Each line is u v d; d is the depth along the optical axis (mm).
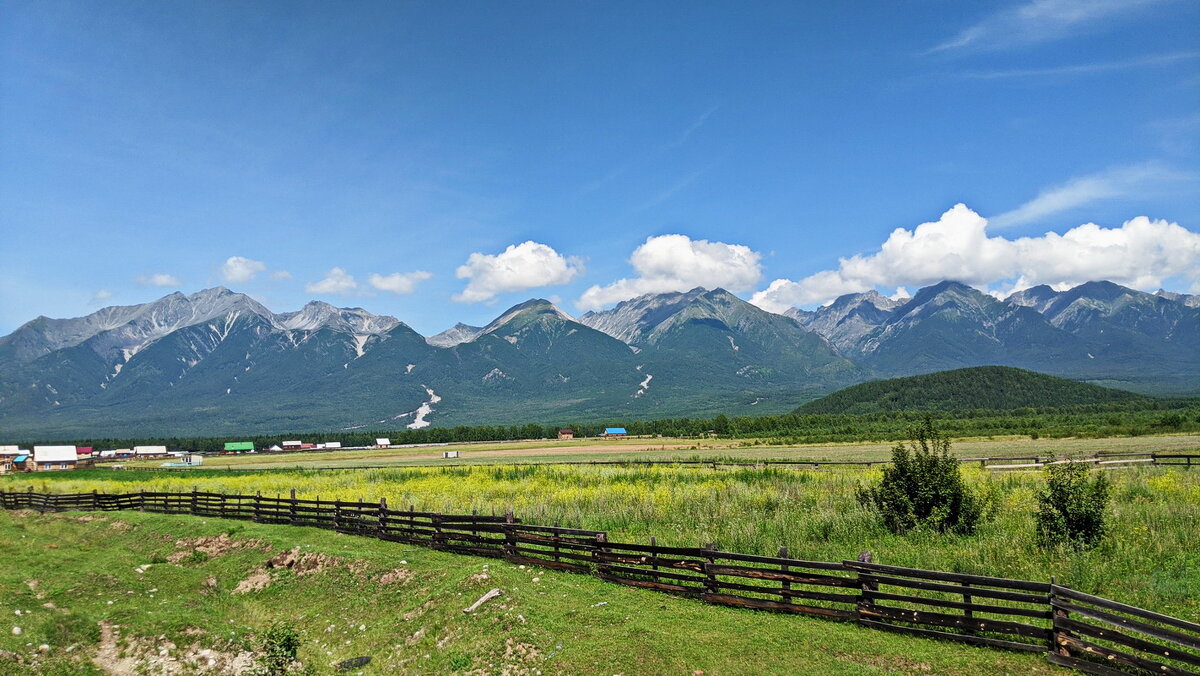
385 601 18766
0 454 141375
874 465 49406
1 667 14195
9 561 24344
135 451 171250
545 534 20719
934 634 13211
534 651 13602
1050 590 12250
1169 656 10555
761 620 14516
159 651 15781
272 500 32000
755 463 59125
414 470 63562
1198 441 66375
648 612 15227
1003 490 29219
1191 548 17172
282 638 15938
